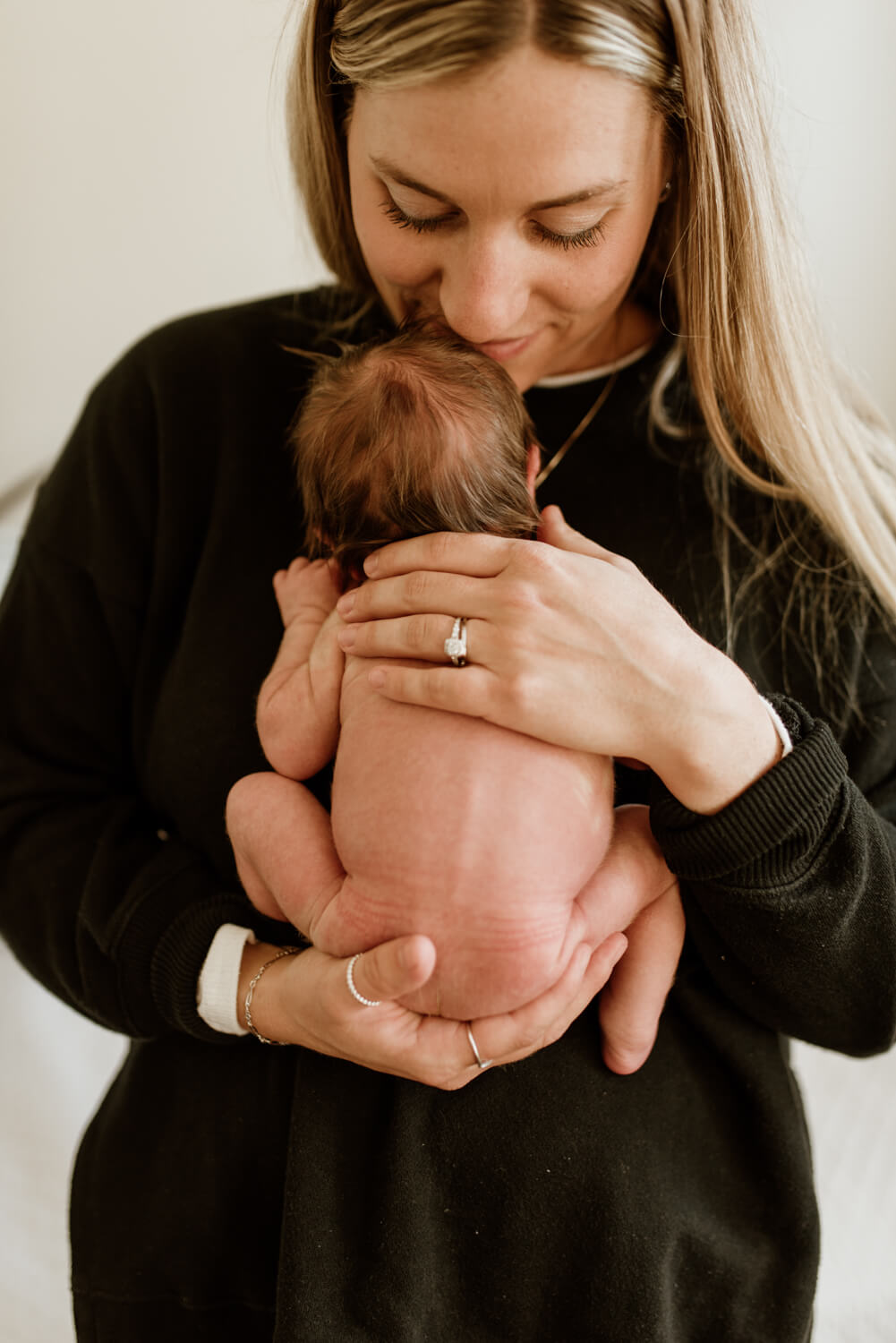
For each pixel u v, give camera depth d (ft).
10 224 5.00
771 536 3.24
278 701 2.95
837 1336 3.63
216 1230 2.95
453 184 2.37
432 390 2.79
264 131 4.92
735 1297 2.88
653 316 3.34
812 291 3.08
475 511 2.82
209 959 2.90
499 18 2.10
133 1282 2.98
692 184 2.78
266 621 3.26
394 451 2.80
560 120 2.24
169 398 3.47
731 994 3.03
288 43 3.76
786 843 2.58
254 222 5.17
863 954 2.76
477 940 2.50
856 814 2.67
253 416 3.43
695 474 3.26
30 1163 4.22
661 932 2.88
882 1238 3.85
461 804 2.56
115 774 3.67
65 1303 3.84
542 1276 2.80
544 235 2.55
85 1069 4.63
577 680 2.54
